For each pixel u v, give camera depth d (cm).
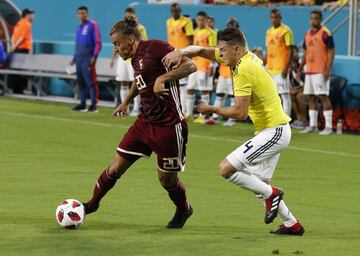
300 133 4741
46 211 2531
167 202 2720
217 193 2928
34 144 4072
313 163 3706
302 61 4784
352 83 4969
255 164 2192
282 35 4806
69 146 4038
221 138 4466
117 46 2227
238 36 2148
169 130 2216
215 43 5097
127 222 2395
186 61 2170
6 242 2105
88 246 2070
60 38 7406
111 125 4897
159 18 6347
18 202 2673
